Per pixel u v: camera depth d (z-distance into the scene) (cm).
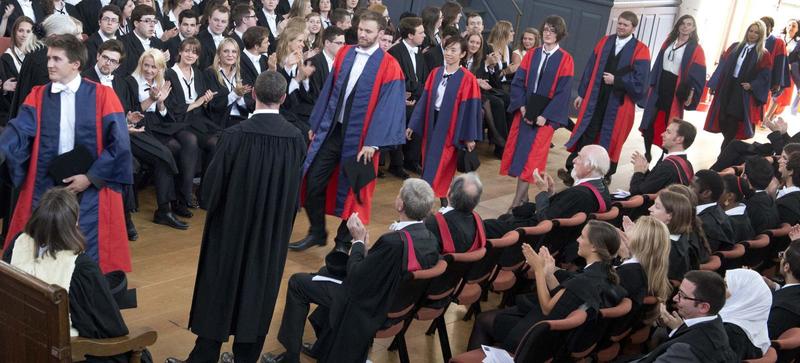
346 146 619
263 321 439
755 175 633
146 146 632
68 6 910
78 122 461
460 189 472
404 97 630
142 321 500
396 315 432
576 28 1199
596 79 878
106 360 352
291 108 752
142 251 599
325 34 745
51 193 341
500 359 415
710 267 512
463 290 496
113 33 746
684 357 354
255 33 742
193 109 691
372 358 493
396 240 416
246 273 428
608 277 418
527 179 788
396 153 845
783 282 611
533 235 517
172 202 682
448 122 719
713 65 1377
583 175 572
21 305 317
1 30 827
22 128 454
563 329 385
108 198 476
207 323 431
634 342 481
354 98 611
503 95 952
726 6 1390
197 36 809
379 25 611
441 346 490
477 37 884
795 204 638
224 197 424
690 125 660
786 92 1283
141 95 652
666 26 1301
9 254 354
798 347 405
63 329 310
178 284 555
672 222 487
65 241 335
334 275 457
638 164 675
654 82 945
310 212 636
